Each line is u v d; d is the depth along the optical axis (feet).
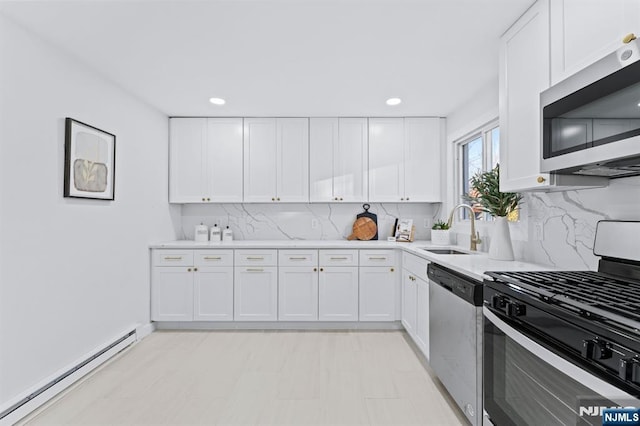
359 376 8.09
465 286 5.89
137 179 10.49
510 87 6.41
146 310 11.02
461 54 7.69
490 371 5.15
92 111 8.46
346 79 9.09
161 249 11.30
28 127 6.69
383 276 11.34
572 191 6.08
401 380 7.89
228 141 12.45
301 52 7.63
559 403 3.63
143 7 5.99
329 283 11.37
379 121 12.50
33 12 6.11
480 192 7.89
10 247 6.32
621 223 4.95
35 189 6.83
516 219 7.83
